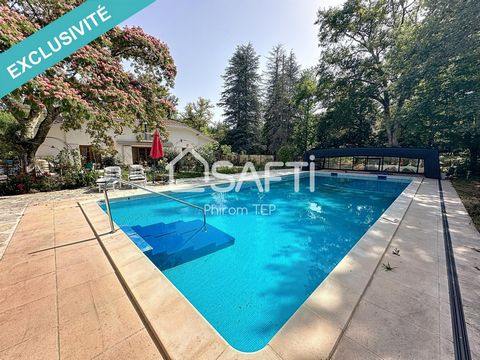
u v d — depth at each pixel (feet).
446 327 6.05
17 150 28.32
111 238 12.34
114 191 26.71
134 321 6.42
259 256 14.21
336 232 18.47
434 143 54.34
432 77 37.24
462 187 29.43
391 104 61.05
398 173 46.16
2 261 9.82
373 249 10.66
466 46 31.99
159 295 7.38
